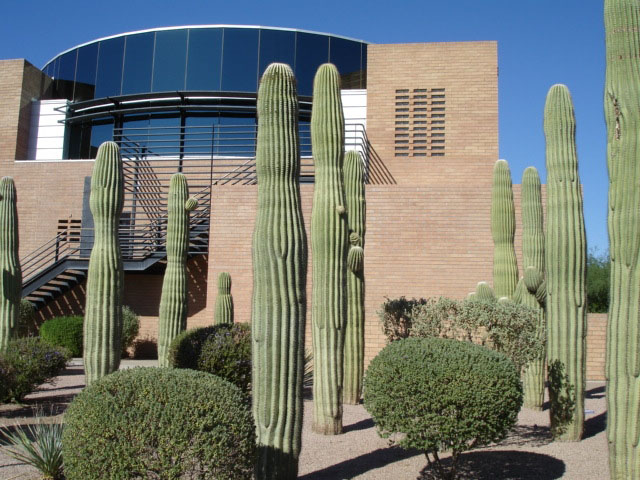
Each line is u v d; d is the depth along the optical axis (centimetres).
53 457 588
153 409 422
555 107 727
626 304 482
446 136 1753
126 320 1612
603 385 1209
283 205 551
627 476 473
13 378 938
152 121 2045
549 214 738
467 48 1784
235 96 2014
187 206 1090
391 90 1798
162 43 2091
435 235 1423
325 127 746
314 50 2106
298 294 546
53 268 1677
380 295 1413
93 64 2150
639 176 482
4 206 1070
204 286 1728
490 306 779
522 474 606
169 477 411
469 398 512
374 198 1450
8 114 2028
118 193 801
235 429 436
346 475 607
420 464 643
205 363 877
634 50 501
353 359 942
